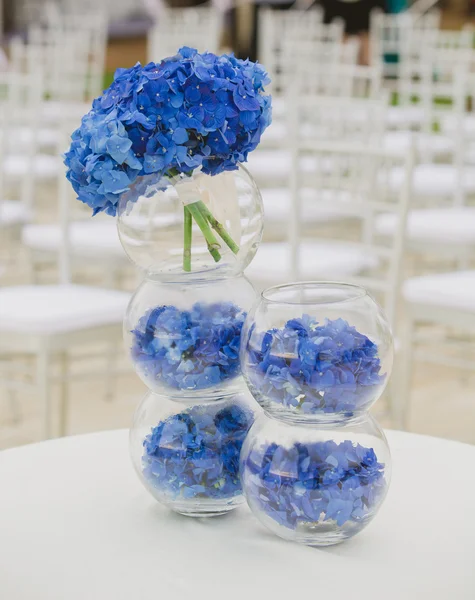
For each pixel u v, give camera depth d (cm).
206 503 122
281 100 626
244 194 123
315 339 110
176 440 121
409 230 338
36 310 255
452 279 275
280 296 119
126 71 117
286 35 751
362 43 914
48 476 137
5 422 337
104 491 132
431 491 129
